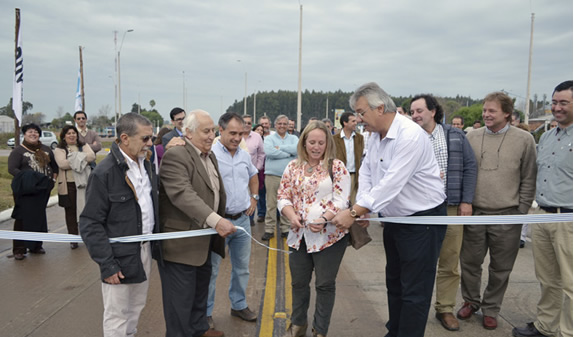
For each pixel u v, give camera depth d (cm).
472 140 346
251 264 513
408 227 275
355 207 270
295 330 317
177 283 270
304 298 316
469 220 275
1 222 713
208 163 293
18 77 1110
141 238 249
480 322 349
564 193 287
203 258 274
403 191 276
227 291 422
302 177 309
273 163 607
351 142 610
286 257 542
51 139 2964
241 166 350
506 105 320
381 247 593
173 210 274
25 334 334
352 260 529
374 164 292
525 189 327
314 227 288
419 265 274
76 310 380
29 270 491
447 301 340
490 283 340
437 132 341
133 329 277
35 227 536
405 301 278
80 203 561
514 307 380
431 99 338
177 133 548
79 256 548
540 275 314
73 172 561
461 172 332
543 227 306
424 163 271
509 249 328
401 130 267
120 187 242
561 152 289
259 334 332
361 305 389
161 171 268
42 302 397
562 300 299
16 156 535
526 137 324
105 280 239
